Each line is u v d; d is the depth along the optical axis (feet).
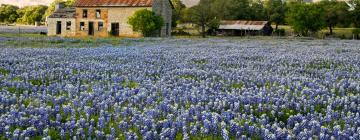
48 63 53.57
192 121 22.35
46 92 31.78
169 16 278.46
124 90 31.78
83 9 269.85
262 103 27.89
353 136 18.63
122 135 19.53
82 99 28.55
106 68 48.08
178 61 60.18
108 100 27.09
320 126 20.97
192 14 335.26
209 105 26.43
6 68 46.50
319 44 143.54
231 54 77.77
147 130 19.76
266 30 379.76
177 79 40.45
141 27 235.81
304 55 78.59
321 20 298.35
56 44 123.65
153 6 253.24
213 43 141.90
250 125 21.43
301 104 27.32
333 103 27.71
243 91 33.19
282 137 18.85
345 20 374.84
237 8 435.53
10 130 20.08
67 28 274.98
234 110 25.02
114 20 260.42
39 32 283.18
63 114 23.73
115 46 112.47
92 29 268.62
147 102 27.09
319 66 58.95
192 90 31.99
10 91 31.86
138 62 57.62
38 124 20.36
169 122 21.24
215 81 38.86
